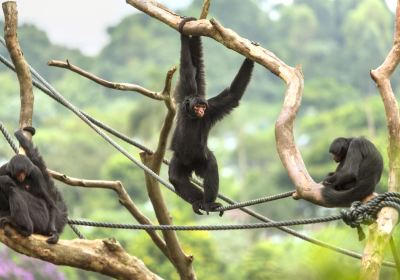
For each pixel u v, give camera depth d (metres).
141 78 199.00
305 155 111.31
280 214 98.94
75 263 24.73
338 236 19.36
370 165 23.94
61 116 160.75
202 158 27.36
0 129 28.12
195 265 64.75
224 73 198.75
